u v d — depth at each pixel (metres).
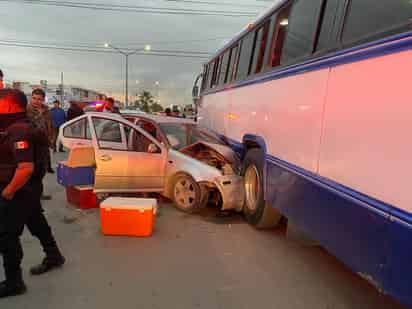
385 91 2.42
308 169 3.52
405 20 2.35
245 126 6.04
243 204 5.89
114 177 6.22
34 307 3.17
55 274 3.81
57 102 13.54
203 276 3.88
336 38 3.22
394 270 2.28
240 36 6.89
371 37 2.65
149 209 4.98
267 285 3.74
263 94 5.13
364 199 2.59
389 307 3.36
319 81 3.38
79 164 6.26
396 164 2.28
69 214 5.95
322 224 3.22
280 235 5.28
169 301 3.34
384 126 2.41
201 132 7.61
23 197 3.28
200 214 6.25
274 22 5.08
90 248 4.56
